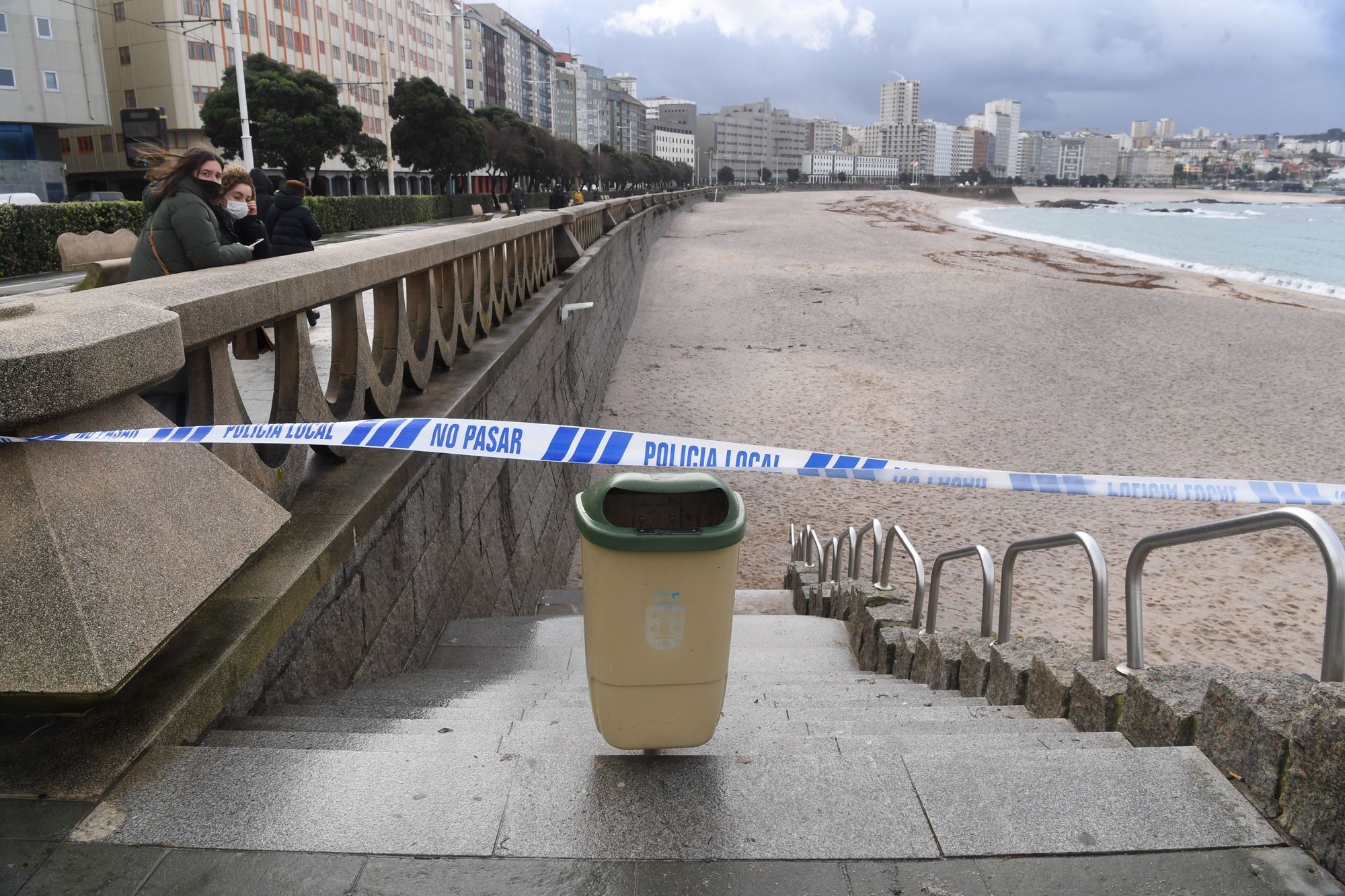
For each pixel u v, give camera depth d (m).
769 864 2.07
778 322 25.42
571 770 2.38
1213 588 9.84
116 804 2.18
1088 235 75.50
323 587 3.63
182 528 2.60
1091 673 3.29
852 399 17.36
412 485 4.94
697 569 2.22
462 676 4.61
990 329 24.08
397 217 44.84
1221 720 2.47
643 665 2.28
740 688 4.75
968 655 4.60
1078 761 2.45
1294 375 19.16
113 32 59.03
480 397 6.43
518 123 78.06
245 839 2.10
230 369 3.43
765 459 2.54
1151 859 2.09
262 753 2.39
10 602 2.18
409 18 91.88
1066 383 18.56
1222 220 113.06
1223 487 2.55
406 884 1.98
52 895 1.92
